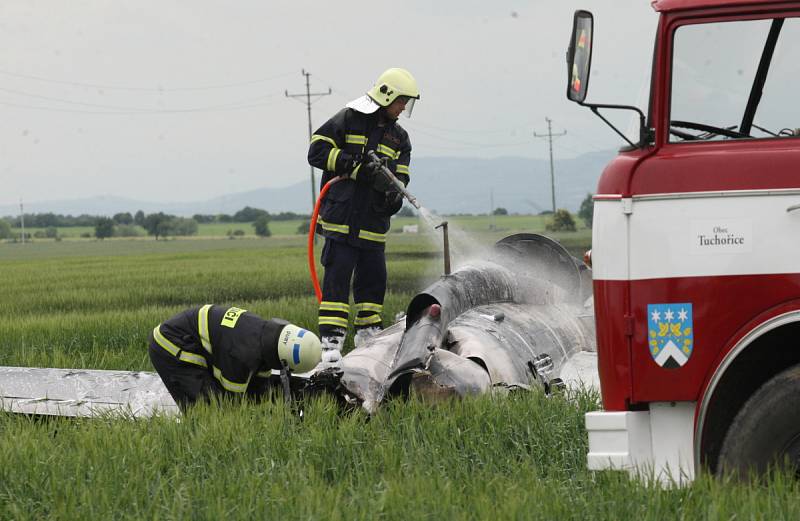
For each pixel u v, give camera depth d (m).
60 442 12.16
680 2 9.48
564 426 11.74
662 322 9.42
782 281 9.18
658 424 9.65
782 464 9.30
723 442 9.58
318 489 9.69
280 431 11.91
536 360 15.44
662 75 9.52
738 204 9.27
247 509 9.23
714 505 8.62
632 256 9.49
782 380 9.30
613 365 9.59
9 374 16.77
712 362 9.34
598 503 9.22
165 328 14.08
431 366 13.89
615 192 9.55
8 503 9.89
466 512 8.95
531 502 9.10
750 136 9.64
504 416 12.26
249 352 13.47
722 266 9.30
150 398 16.11
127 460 10.98
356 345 18.34
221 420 12.25
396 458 10.86
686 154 9.41
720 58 9.54
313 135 17.67
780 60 9.51
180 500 9.41
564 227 150.00
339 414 13.41
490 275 16.80
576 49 9.48
